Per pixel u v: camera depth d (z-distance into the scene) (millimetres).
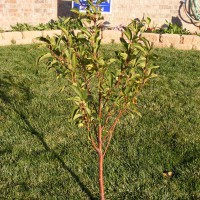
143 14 12930
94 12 2854
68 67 2617
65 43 2736
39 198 3793
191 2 12711
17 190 3920
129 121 5570
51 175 4188
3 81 7320
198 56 10062
